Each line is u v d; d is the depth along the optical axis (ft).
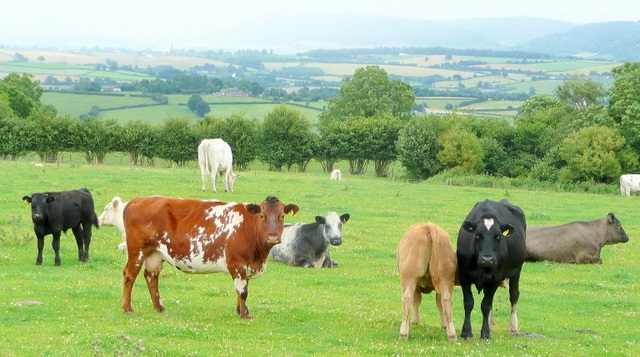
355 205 131.85
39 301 56.29
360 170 329.11
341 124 326.24
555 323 58.29
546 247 89.25
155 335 47.65
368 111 404.77
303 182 176.55
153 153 301.43
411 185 189.88
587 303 66.44
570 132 289.74
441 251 47.06
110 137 296.92
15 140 288.92
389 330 52.37
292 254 81.00
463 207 137.08
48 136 290.56
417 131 286.87
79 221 76.13
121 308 55.57
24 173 156.56
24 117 383.04
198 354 43.32
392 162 324.60
